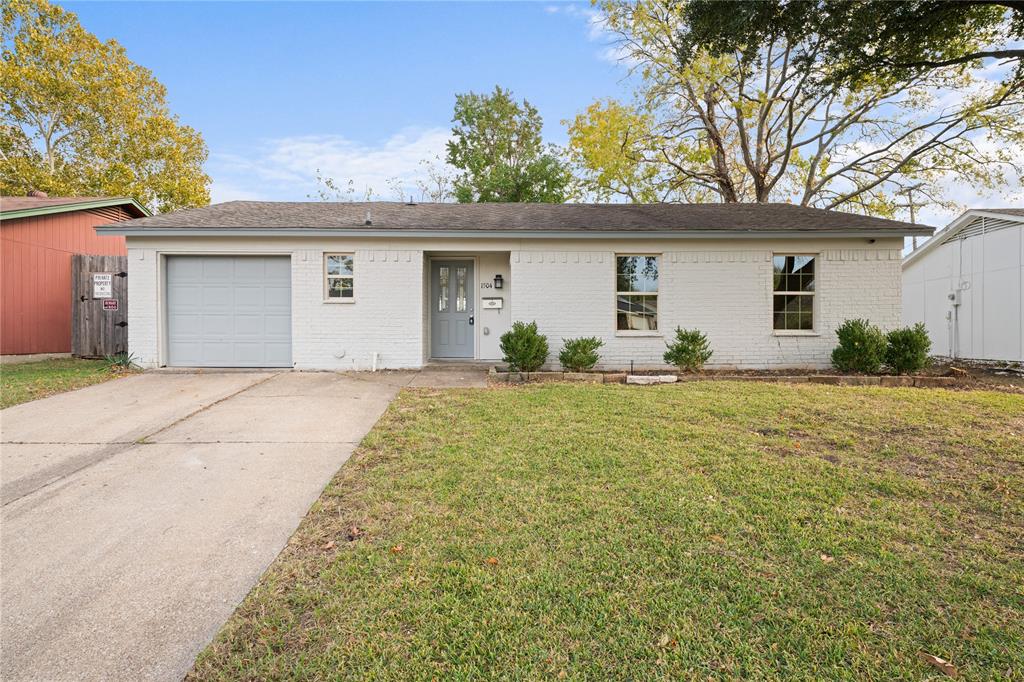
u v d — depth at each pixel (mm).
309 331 9617
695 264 9758
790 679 1928
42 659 2062
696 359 9117
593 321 9773
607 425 5457
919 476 3980
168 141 24797
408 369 9672
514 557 2809
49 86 20812
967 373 9445
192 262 9586
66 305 12227
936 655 2053
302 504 3574
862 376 8625
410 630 2232
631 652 2076
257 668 2010
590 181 21438
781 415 5840
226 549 2963
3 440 5074
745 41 7406
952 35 7480
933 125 18188
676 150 20281
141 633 2230
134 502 3617
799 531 3078
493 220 10258
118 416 6000
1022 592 2463
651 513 3338
